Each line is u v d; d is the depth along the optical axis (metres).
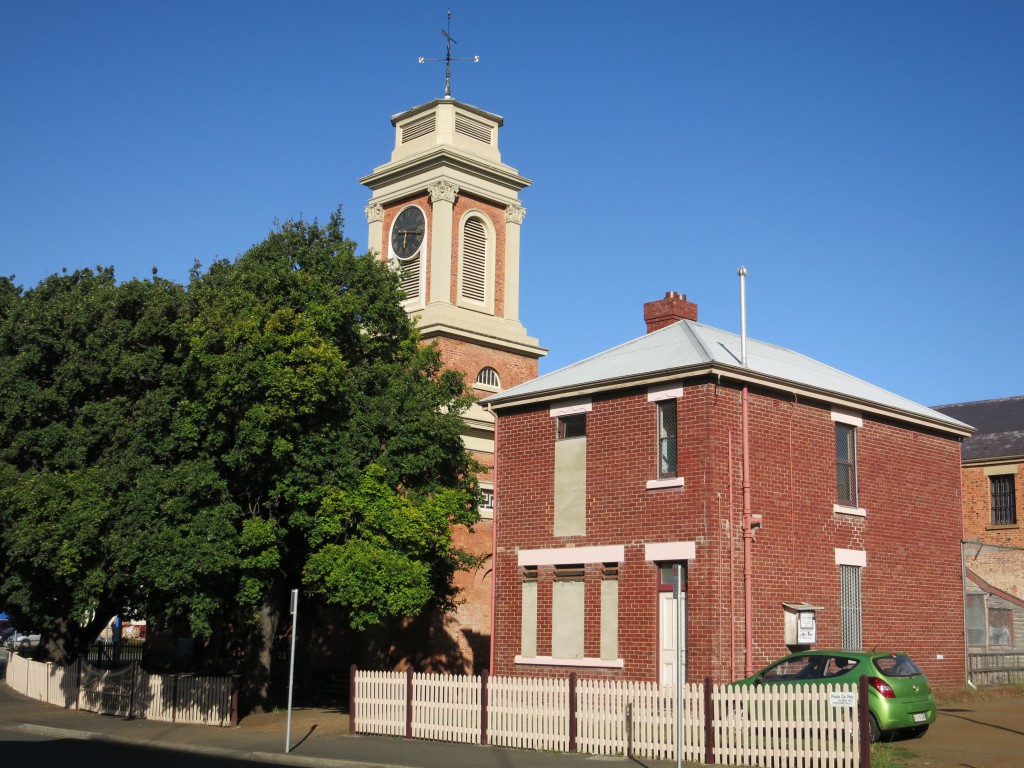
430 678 22.36
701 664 23.39
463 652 37.12
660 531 24.64
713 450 24.06
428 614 36.59
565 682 20.50
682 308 31.36
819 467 26.50
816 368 30.59
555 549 26.61
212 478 24.70
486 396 40.09
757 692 18.05
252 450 24.70
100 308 28.28
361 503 25.58
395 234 42.47
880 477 28.17
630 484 25.41
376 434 27.45
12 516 27.83
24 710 30.59
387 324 29.83
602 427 26.28
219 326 25.44
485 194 42.00
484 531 38.41
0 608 36.41
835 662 20.11
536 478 27.44
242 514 25.81
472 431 38.91
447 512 26.98
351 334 27.86
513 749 20.61
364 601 24.77
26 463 28.55
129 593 29.47
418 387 28.94
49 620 33.47
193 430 25.34
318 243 29.61
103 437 26.94
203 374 25.39
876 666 19.83
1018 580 38.97
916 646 28.22
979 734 20.91
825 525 26.30
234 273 27.70
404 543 26.00
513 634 27.16
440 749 20.78
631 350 28.66
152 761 20.02
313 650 38.62
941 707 26.14
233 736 23.53
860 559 26.98
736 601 23.80
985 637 31.77
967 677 29.69
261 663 28.36
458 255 41.09
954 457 30.84
